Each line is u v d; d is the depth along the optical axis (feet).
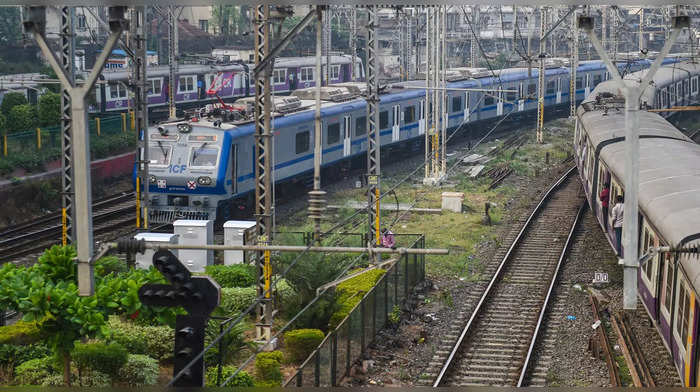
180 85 281.95
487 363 104.22
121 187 223.71
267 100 107.45
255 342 108.37
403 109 240.32
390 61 409.90
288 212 186.19
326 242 142.72
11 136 217.15
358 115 220.43
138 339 102.63
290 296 118.93
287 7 90.89
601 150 154.81
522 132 299.79
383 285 113.70
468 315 122.72
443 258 153.58
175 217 170.40
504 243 164.55
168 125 171.22
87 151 62.69
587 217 184.14
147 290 68.44
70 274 88.38
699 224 94.22
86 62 326.85
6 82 234.38
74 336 83.10
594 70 340.80
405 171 236.22
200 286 68.44
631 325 115.03
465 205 195.42
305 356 103.09
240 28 426.10
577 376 99.14
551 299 128.88
